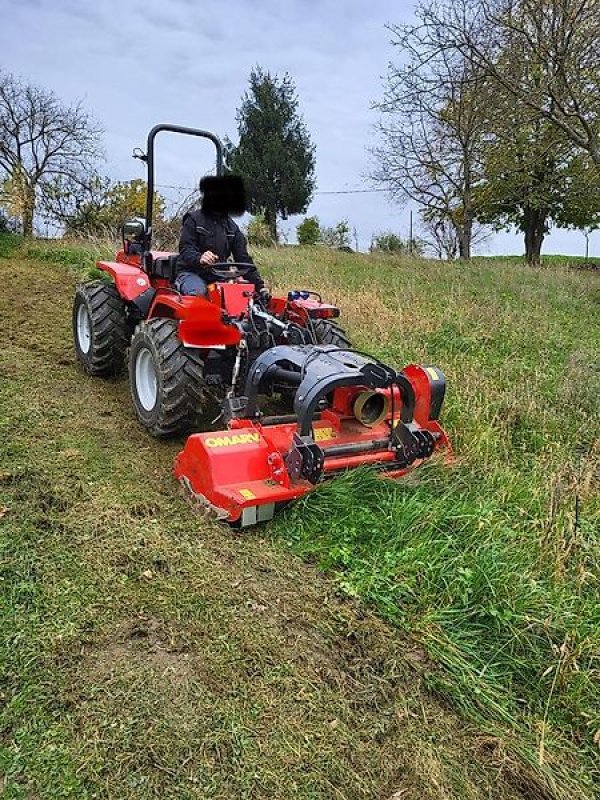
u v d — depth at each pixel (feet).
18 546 10.24
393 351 22.02
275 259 40.88
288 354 12.71
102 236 47.42
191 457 11.99
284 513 11.76
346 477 12.05
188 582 9.82
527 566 10.47
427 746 7.65
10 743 7.10
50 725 7.30
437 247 88.84
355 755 7.38
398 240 93.30
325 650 8.85
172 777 6.83
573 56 38.93
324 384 11.29
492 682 8.68
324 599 9.85
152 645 8.56
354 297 29.27
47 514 11.27
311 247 64.90
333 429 12.85
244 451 11.72
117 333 18.29
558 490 12.82
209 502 11.55
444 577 10.12
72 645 8.41
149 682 7.93
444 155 71.41
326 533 11.35
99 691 7.76
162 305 15.65
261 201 111.55
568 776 7.62
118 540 10.64
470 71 49.32
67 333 23.06
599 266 76.95
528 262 68.44
